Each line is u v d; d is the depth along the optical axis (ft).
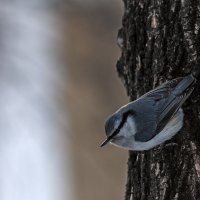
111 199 47.93
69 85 49.14
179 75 34.30
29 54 49.93
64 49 49.70
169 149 34.30
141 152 35.09
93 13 49.19
